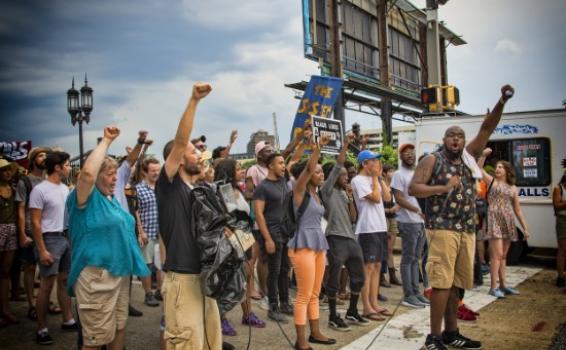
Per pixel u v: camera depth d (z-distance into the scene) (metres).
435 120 10.64
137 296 6.80
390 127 20.73
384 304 6.44
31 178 5.69
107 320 3.51
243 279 3.27
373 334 5.07
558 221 7.62
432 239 4.43
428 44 20.45
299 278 4.56
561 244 7.57
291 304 6.31
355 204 6.14
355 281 5.36
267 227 5.51
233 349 4.61
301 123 14.05
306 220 4.59
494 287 6.89
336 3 16.84
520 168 9.73
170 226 3.23
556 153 9.44
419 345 4.71
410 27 23.22
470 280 4.51
